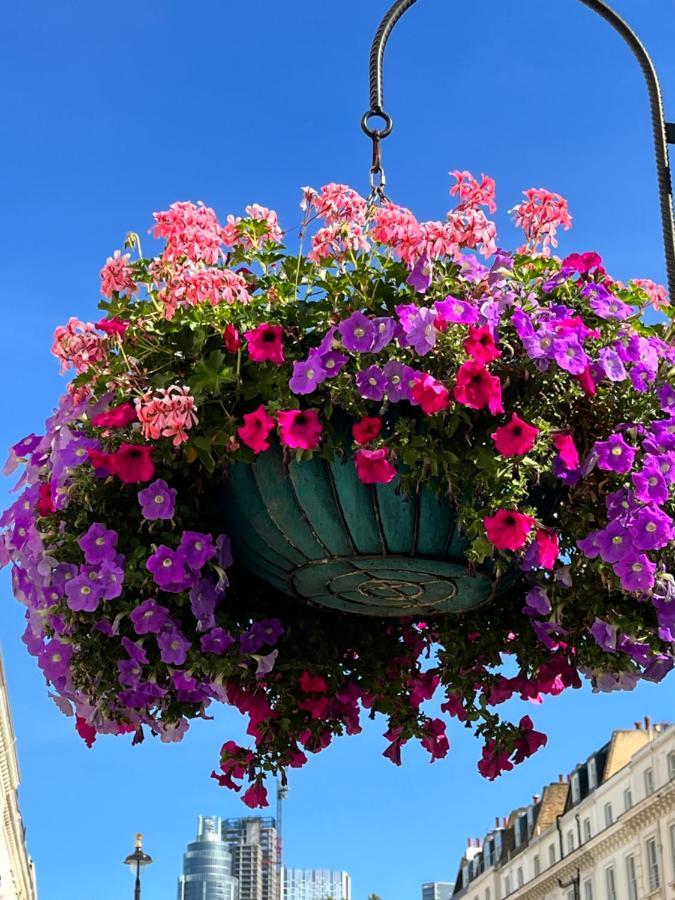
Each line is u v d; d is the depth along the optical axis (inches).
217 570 94.1
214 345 93.7
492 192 96.0
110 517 94.8
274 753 117.9
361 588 99.0
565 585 98.3
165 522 94.9
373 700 117.3
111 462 89.4
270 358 88.2
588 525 94.3
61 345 94.3
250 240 102.7
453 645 114.7
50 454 98.0
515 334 93.3
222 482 95.6
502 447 86.7
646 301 100.8
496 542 87.4
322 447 89.7
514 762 117.8
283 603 111.3
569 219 101.7
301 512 91.8
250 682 111.0
